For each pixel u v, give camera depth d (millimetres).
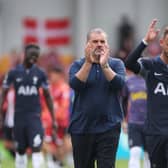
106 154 24859
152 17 70688
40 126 32969
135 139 32375
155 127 25125
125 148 45188
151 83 25328
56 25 69500
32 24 69250
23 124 32875
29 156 41656
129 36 68750
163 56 25297
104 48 24422
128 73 33469
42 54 59688
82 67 24578
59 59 62750
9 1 69688
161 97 25156
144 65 25344
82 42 68750
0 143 45594
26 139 33188
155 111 25219
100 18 70500
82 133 25062
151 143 25328
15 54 59438
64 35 69500
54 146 39406
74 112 25234
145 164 32656
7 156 44188
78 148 25234
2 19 69500
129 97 32938
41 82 33094
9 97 40062
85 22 69125
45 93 33469
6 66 63531
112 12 71000
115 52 65812
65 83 42906
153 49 57188
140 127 32438
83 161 25391
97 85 24922
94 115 24891
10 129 41000
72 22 69812
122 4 71125
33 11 70000
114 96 25109
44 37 69500
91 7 70312
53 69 39750
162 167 25656
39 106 33156
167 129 25062
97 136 25031
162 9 70812
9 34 69625
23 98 32875
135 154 32219
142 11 70750
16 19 69750
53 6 70062
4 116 40594
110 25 70562
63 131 39562
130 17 70750
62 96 39406
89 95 24922
